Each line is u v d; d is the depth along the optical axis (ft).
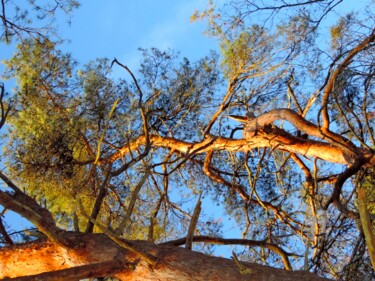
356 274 17.88
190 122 29.58
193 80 28.17
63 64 26.91
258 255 24.70
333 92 19.20
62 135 25.26
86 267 9.99
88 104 26.11
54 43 27.02
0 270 12.08
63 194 25.21
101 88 26.37
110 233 9.86
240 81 26.73
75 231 11.58
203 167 29.07
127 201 27.45
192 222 11.27
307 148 24.06
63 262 11.44
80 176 25.53
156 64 28.27
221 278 9.94
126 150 26.76
